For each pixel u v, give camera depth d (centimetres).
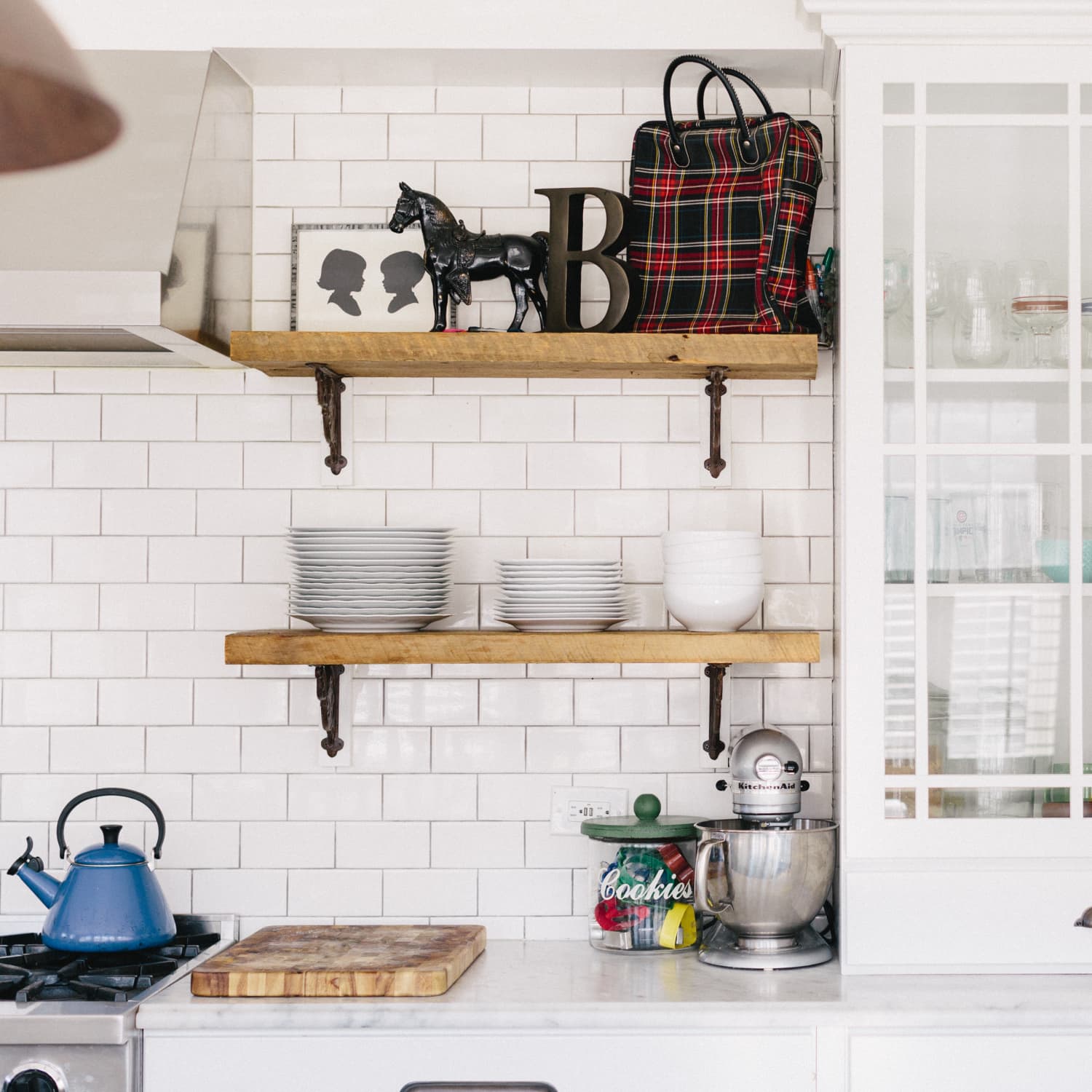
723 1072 192
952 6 210
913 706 213
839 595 232
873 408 215
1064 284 216
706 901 212
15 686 245
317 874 243
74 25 228
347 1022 192
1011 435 216
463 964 212
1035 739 213
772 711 243
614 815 242
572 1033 193
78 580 246
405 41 231
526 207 249
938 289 218
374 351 221
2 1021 187
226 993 196
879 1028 193
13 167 70
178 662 246
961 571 215
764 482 245
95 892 211
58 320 194
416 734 244
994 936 209
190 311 211
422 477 247
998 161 217
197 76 222
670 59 236
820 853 212
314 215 249
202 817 244
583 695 244
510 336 220
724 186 232
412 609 220
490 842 243
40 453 247
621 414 246
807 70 239
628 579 246
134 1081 191
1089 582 216
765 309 225
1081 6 209
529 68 240
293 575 224
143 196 205
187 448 247
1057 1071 193
